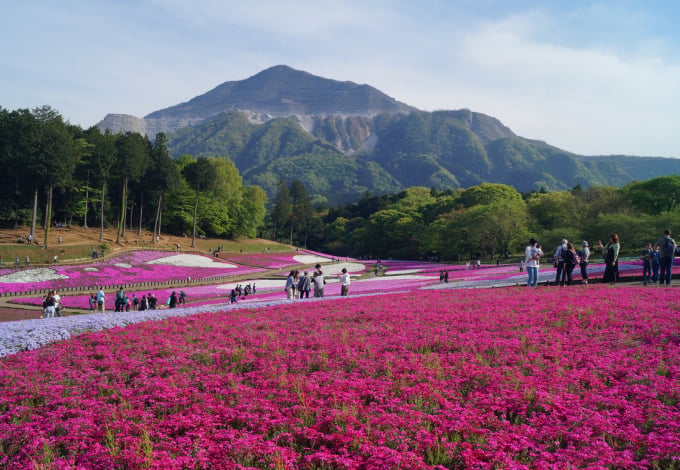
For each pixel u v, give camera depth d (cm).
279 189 18175
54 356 1450
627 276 2720
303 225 17812
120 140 9644
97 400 1034
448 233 10969
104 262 6688
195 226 11419
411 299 2380
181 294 4481
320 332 1606
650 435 747
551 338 1348
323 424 851
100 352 1452
